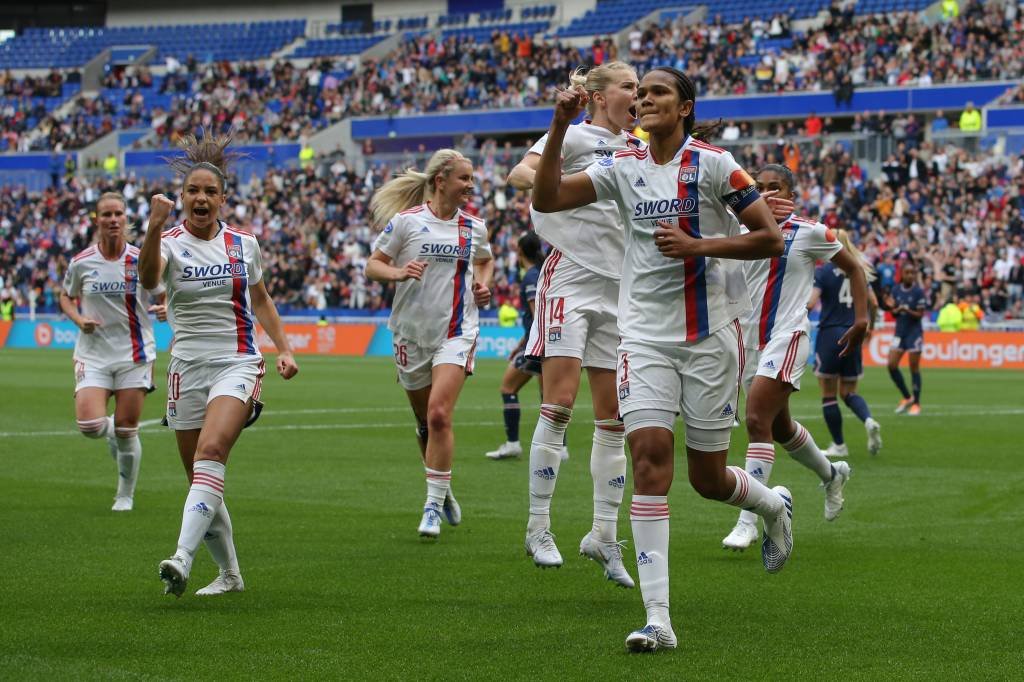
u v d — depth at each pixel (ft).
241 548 26.89
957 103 124.67
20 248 150.61
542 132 147.43
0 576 23.70
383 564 25.07
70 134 173.37
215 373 22.90
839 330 42.45
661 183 18.80
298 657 17.79
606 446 23.50
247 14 194.80
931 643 18.70
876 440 43.68
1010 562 25.39
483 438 50.60
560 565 24.53
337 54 176.24
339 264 132.77
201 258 22.81
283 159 157.38
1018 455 44.39
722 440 19.39
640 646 17.97
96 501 33.96
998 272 103.24
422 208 30.01
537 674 16.89
